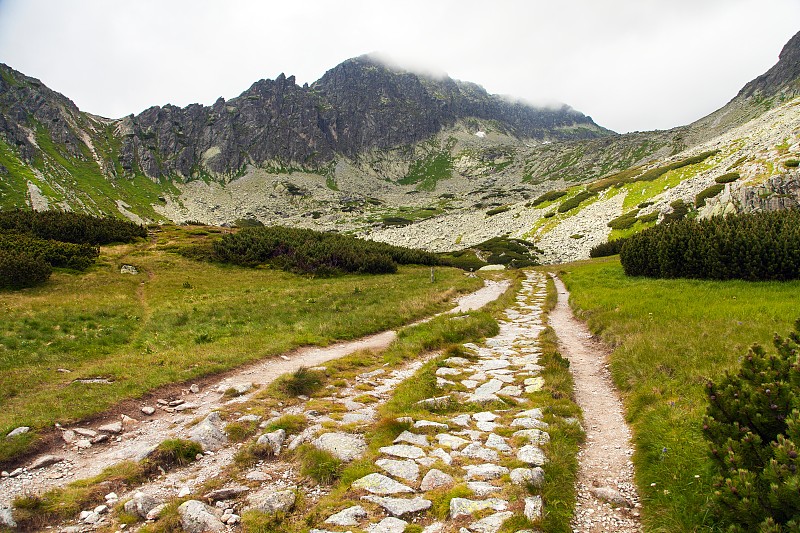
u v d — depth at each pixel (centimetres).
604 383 1141
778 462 460
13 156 17375
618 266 4000
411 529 557
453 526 556
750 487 455
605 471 700
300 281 3975
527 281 4419
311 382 1267
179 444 850
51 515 654
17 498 673
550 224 10369
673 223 3055
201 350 1659
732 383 596
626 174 12512
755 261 2247
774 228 2327
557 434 800
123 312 2470
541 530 533
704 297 1866
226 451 880
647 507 583
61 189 16650
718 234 2503
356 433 891
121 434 981
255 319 2298
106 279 3394
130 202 19025
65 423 991
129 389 1214
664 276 2834
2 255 2919
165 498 702
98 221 5328
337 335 1988
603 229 8544
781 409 531
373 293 3200
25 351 1659
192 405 1147
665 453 669
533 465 693
